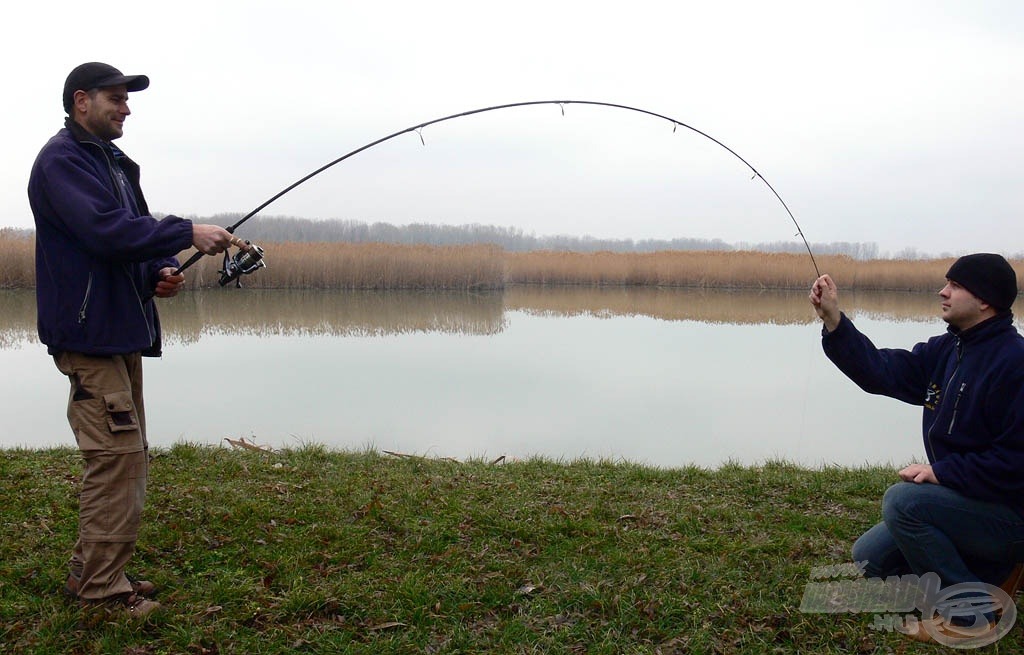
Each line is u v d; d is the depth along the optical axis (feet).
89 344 9.84
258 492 15.47
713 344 51.44
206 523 13.61
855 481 17.81
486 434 27.22
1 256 77.46
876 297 103.76
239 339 50.98
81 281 9.81
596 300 90.68
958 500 10.16
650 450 25.50
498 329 59.00
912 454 25.41
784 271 111.75
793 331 59.52
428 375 38.63
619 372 40.37
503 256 102.12
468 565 12.46
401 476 17.39
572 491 16.60
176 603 10.89
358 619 10.84
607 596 11.57
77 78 10.23
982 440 10.27
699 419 30.19
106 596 10.34
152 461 17.74
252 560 12.37
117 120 10.54
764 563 12.75
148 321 11.39
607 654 10.25
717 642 10.54
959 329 10.54
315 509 14.52
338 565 12.33
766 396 34.88
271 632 10.39
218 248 10.48
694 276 114.73
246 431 26.94
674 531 14.33
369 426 28.02
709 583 11.98
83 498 10.35
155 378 36.65
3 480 15.46
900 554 11.53
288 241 97.09
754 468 19.53
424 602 11.27
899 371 11.53
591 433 27.61
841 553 13.25
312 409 30.55
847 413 31.73
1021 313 74.18
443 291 95.45
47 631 9.96
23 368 38.60
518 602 11.46
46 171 9.75
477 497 15.80
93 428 10.09
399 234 131.54
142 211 11.28
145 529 13.06
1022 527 10.02
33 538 12.53
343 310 70.59
